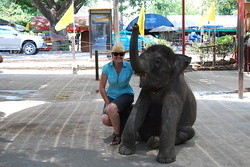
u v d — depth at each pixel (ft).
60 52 100.27
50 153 17.70
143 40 67.82
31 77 50.42
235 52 60.90
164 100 16.69
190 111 18.38
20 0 124.16
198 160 16.55
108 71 18.47
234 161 16.44
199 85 42.06
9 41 91.15
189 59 17.13
